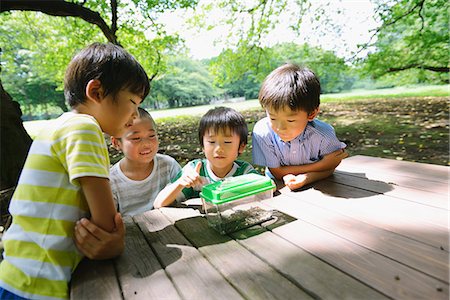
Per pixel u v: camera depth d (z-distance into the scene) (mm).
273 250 853
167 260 859
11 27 8758
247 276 742
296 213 1090
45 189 863
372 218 1000
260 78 9203
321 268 746
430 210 1028
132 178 1847
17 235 860
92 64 932
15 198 898
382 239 858
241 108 12461
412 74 9914
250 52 8922
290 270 749
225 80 9445
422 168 1510
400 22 8070
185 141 6859
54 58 7516
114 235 865
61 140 867
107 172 878
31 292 797
